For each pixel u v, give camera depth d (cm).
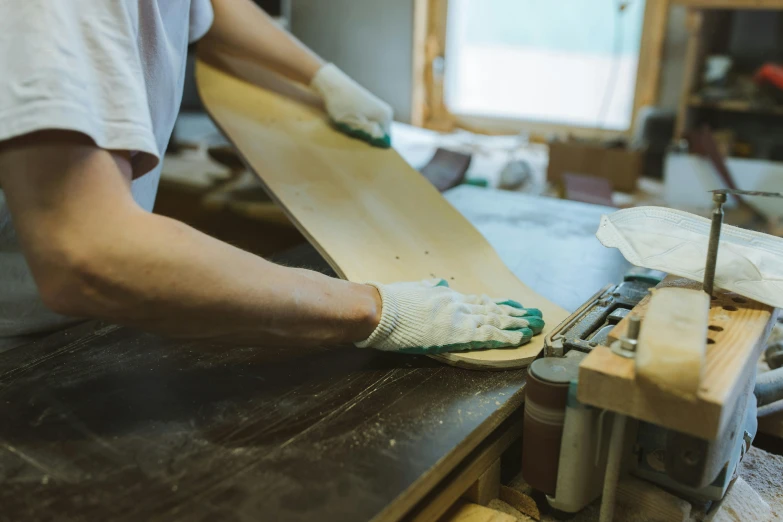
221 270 78
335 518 73
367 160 164
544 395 81
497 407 93
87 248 70
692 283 94
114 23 77
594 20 399
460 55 453
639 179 348
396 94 466
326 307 90
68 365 104
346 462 82
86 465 81
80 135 70
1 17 70
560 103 431
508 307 111
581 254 163
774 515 97
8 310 123
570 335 98
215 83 170
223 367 104
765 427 119
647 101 396
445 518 89
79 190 70
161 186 290
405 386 98
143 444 85
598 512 91
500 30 431
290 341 89
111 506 75
